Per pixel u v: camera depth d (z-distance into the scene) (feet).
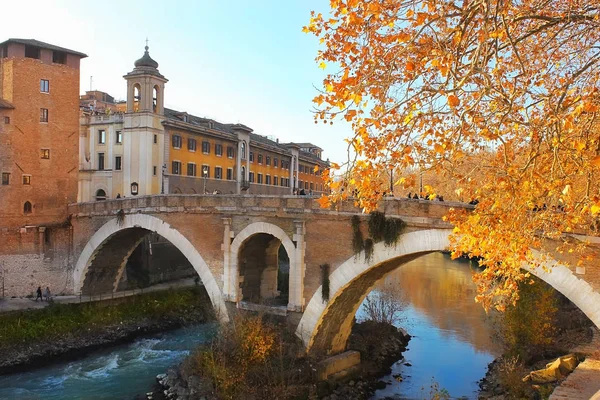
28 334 109.19
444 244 73.31
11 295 129.90
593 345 95.30
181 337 124.26
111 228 126.41
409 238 77.05
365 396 87.45
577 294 60.75
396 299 137.18
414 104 32.50
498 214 35.22
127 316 129.70
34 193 135.03
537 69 41.27
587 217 45.96
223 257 102.12
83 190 176.86
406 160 32.81
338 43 34.45
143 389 91.50
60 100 140.15
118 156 171.53
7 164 130.52
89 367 103.09
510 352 96.32
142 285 155.12
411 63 31.73
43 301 127.13
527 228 37.55
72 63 143.23
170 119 175.94
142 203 118.01
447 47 34.88
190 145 184.34
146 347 116.37
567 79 39.78
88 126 177.68
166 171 171.22
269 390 79.00
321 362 91.56
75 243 138.10
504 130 40.09
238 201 98.78
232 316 96.58
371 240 81.15
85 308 125.08
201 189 188.96
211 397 80.84
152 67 168.45
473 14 33.32
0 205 129.18
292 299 90.22
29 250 132.98
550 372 79.66
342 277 84.64
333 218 85.66
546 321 96.32
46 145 137.28
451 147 32.76
